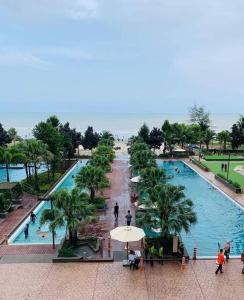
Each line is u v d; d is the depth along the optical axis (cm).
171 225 2538
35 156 4638
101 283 2212
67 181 5491
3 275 2325
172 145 8475
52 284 2203
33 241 3044
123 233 2484
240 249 2917
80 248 2780
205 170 6191
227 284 2200
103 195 4481
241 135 8269
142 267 2394
